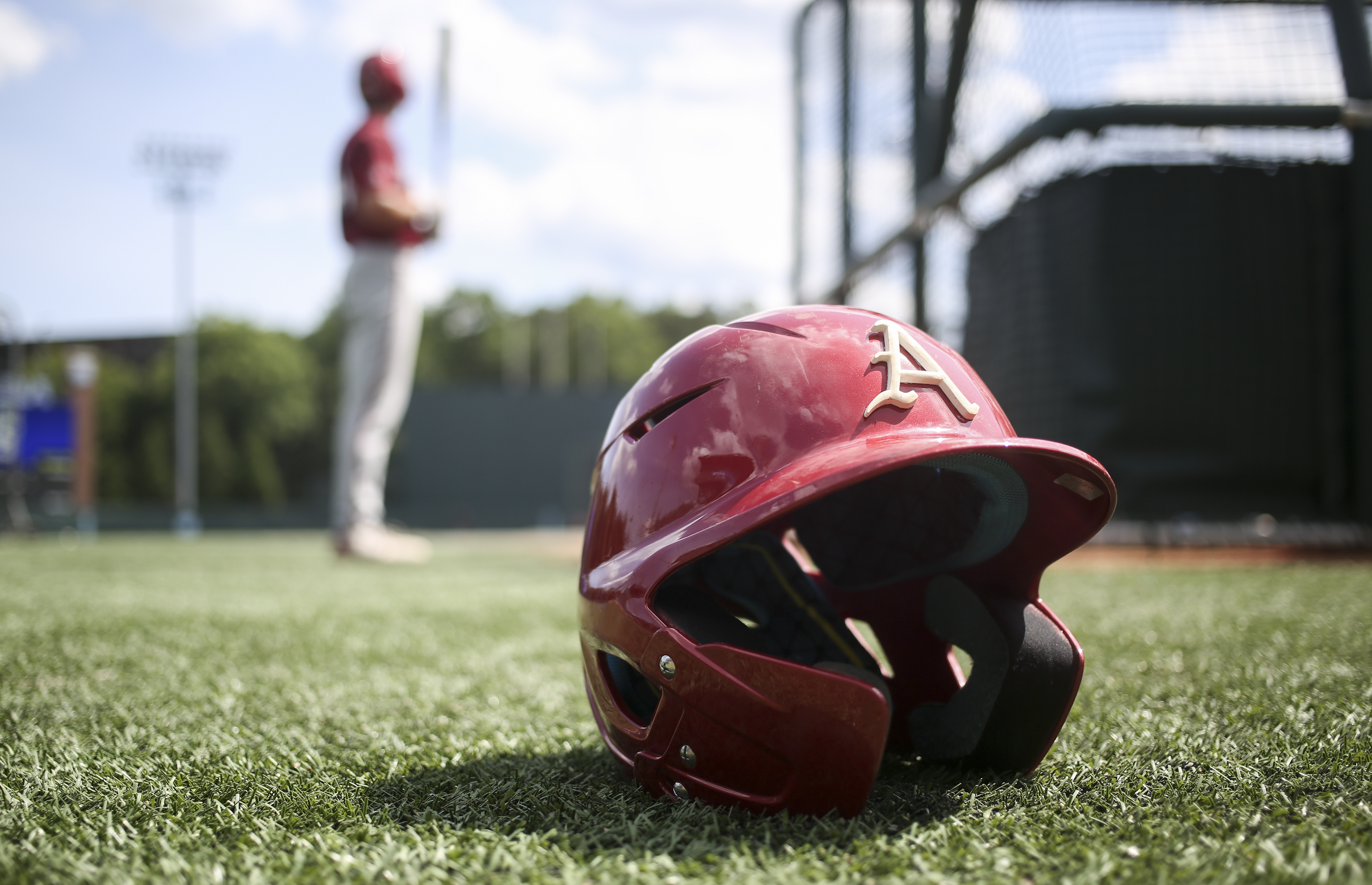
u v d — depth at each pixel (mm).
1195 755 1387
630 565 1196
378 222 6918
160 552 9906
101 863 1028
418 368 59719
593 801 1248
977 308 6438
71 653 2670
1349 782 1228
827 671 1092
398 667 2500
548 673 2398
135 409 46781
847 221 9727
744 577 1673
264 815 1207
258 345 49469
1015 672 1296
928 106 7582
